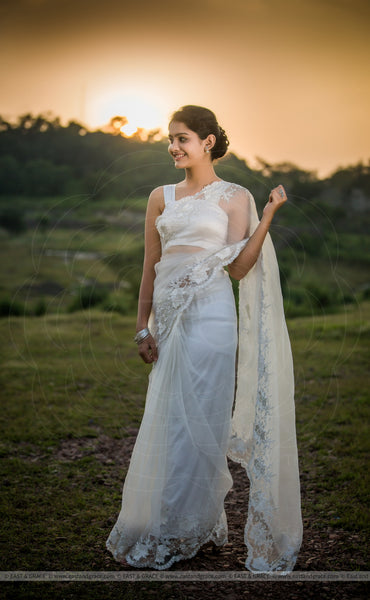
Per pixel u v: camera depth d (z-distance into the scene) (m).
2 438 4.54
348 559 2.73
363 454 4.18
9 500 3.40
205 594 2.43
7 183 30.77
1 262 21.41
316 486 3.66
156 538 2.60
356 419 4.95
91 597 2.40
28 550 2.80
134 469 2.66
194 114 2.67
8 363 7.02
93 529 3.05
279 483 2.63
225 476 2.67
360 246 24.09
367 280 20.23
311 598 2.40
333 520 3.16
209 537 2.71
